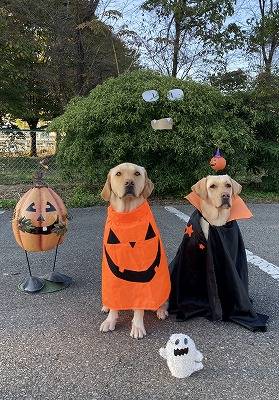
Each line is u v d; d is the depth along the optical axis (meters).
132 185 1.43
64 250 2.49
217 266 1.53
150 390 1.16
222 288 1.55
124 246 1.43
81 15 6.19
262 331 1.49
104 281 1.49
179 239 2.74
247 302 1.52
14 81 7.04
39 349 1.38
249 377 1.22
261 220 3.31
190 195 1.57
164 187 4.09
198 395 1.14
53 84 6.70
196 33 5.88
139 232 1.44
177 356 1.20
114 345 1.40
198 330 1.50
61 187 4.65
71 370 1.26
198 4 5.67
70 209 3.73
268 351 1.36
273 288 1.86
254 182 4.83
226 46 5.89
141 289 1.45
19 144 5.36
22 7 6.16
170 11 5.72
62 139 4.23
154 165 4.12
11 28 6.30
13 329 1.51
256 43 5.87
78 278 2.02
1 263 2.25
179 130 3.81
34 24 6.31
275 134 4.57
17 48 6.32
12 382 1.21
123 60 6.40
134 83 3.97
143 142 3.81
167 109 3.82
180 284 1.61
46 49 6.49
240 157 4.18
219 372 1.24
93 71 6.43
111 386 1.18
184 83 4.04
